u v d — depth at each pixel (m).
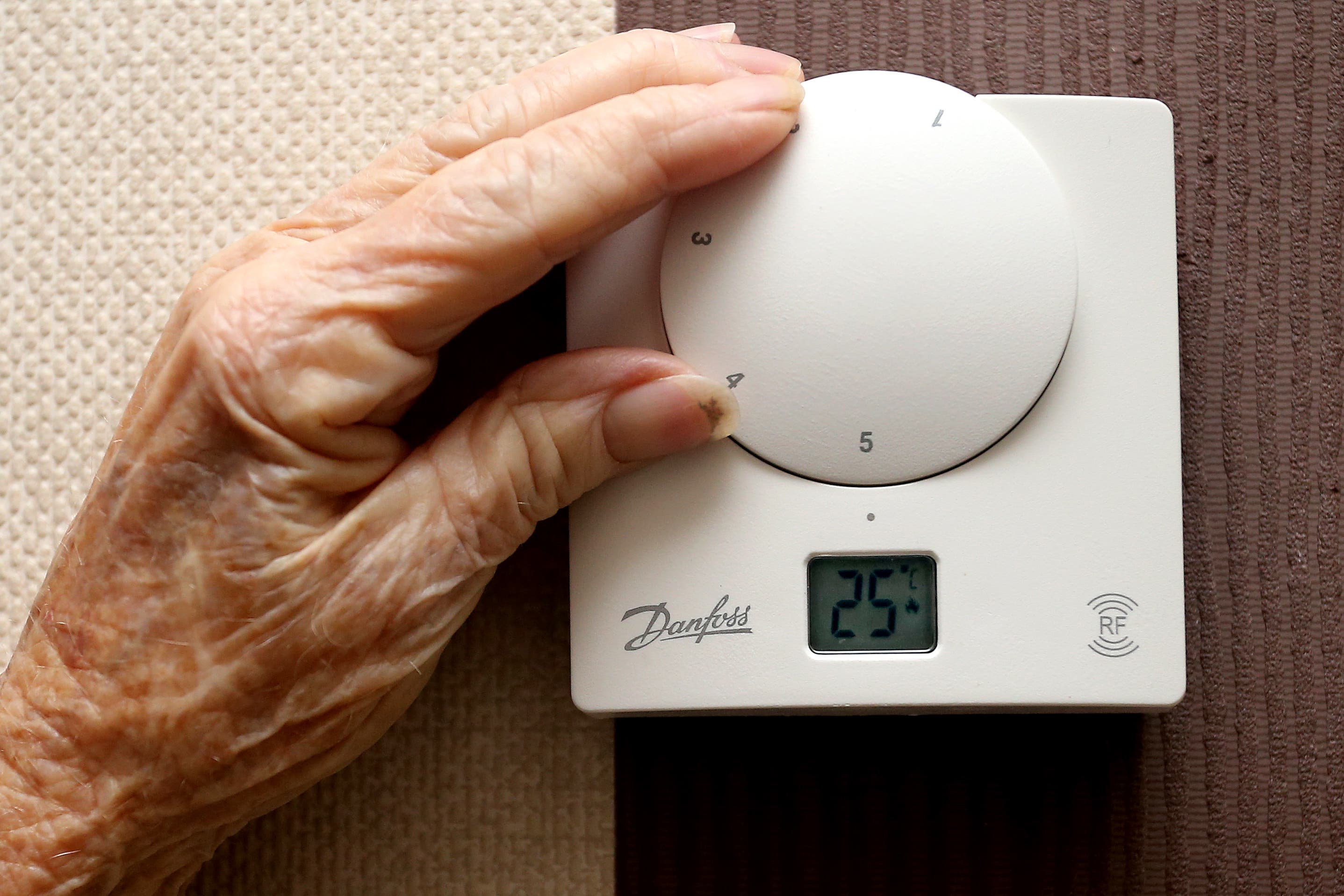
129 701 0.32
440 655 0.35
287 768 0.32
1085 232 0.34
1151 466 0.33
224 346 0.31
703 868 0.35
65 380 0.36
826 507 0.33
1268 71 0.36
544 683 0.35
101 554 0.32
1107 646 0.33
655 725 0.35
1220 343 0.36
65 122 0.36
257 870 0.35
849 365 0.33
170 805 0.32
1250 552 0.35
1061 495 0.33
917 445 0.33
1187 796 0.35
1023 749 0.35
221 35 0.36
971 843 0.35
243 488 0.31
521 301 0.35
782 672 0.33
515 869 0.35
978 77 0.36
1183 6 0.36
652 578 0.33
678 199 0.33
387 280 0.31
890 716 0.35
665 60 0.33
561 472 0.32
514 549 0.33
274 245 0.33
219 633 0.31
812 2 0.36
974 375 0.33
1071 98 0.34
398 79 0.36
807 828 0.35
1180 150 0.36
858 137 0.33
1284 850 0.35
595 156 0.31
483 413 0.32
